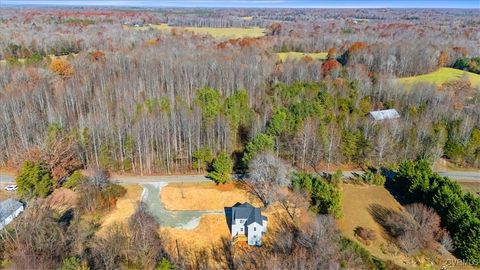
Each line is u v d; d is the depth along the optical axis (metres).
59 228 51.59
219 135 78.81
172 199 64.81
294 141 75.50
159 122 76.06
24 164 61.41
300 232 54.00
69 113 91.88
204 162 74.81
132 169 74.81
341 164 77.19
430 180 62.97
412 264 49.97
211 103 87.00
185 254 51.34
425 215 55.53
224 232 56.28
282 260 47.12
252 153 69.56
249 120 85.25
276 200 62.78
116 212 60.19
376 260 50.03
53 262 45.09
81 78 110.06
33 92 94.69
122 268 46.06
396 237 55.34
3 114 80.81
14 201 57.75
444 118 89.31
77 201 60.94
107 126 76.81
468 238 50.28
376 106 98.62
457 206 53.97
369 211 61.88
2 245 48.34
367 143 76.25
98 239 51.72
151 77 109.12
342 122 81.25
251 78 110.62
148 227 52.94
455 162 79.69
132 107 88.00
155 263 47.16
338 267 44.19
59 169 66.69
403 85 108.31
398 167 71.81
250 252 51.81
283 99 98.62
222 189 68.00
